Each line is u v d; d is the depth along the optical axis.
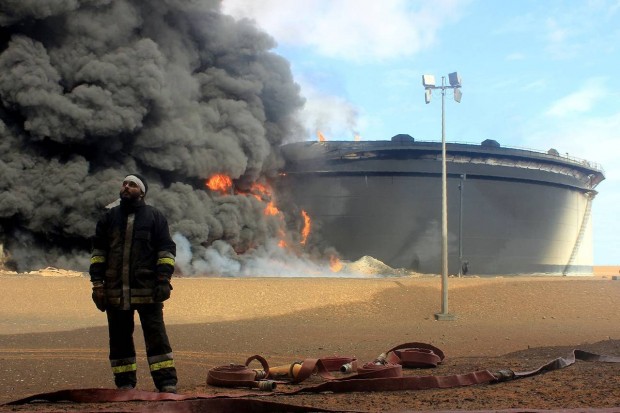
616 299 30.16
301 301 28.48
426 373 9.78
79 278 34.09
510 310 27.84
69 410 5.91
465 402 6.25
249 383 8.39
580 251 82.50
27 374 11.37
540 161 75.75
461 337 19.36
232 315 25.83
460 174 70.81
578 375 8.09
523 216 73.81
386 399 6.66
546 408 5.66
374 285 32.22
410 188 70.88
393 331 21.52
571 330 21.62
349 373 9.88
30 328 21.02
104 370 12.03
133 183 7.41
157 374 7.33
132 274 7.31
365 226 70.50
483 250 71.00
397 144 70.56
